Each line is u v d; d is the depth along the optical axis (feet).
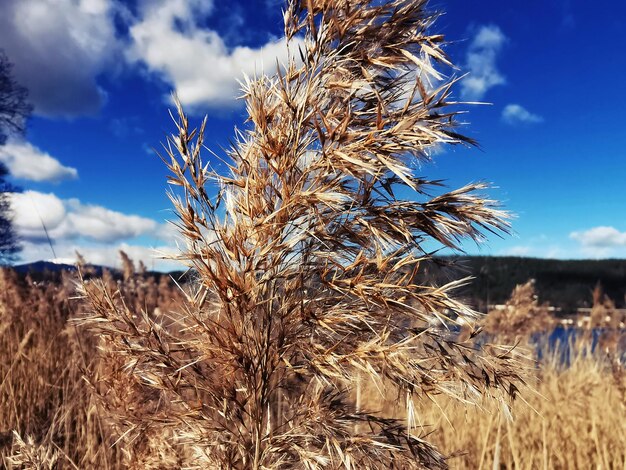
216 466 3.72
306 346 3.69
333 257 3.74
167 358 3.87
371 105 3.94
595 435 11.14
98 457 6.97
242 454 3.76
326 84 3.78
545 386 13.28
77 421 8.93
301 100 3.74
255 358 3.80
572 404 12.83
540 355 15.75
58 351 13.47
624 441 11.32
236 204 3.71
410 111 3.62
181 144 3.64
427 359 3.60
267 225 3.51
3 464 6.39
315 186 3.69
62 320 14.90
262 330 3.83
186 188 3.61
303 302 3.64
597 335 18.13
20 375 12.14
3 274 17.19
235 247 3.49
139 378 4.38
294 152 3.70
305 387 4.13
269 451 3.72
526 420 12.34
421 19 3.98
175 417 3.90
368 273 3.82
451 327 3.72
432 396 3.56
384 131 3.50
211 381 3.96
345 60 3.84
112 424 4.83
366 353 3.41
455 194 3.64
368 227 3.58
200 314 3.90
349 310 3.63
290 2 4.02
